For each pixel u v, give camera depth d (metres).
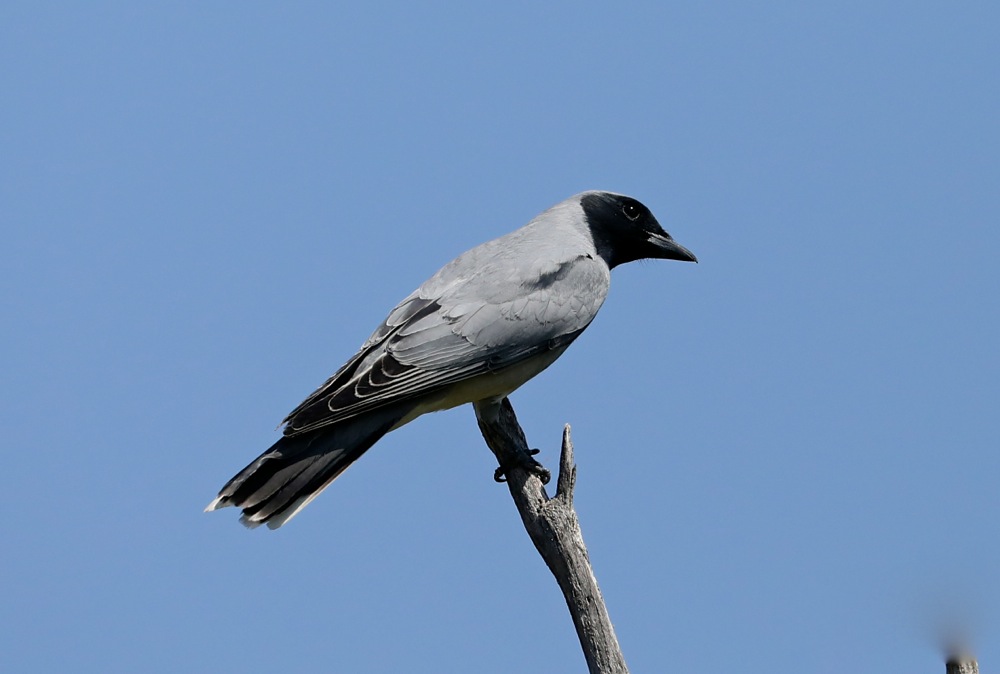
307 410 10.76
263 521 10.42
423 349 11.44
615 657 9.05
